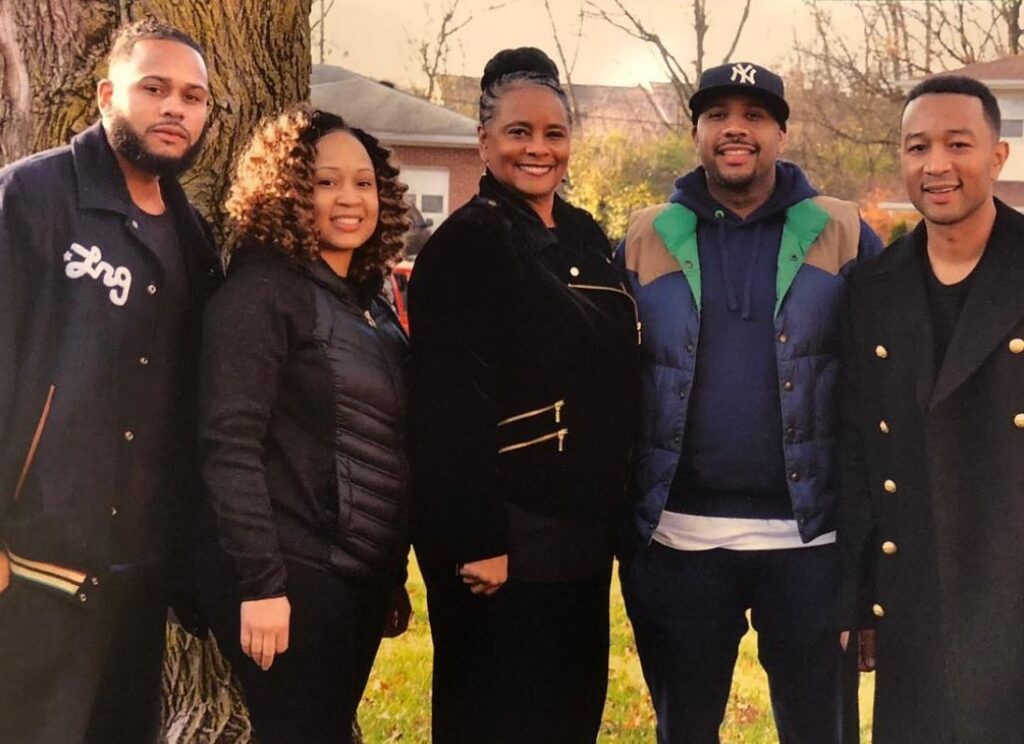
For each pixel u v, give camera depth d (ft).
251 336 8.01
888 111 70.59
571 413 9.15
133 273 7.88
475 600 9.27
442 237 9.05
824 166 72.38
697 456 10.09
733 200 10.39
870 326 9.24
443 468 8.78
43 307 7.59
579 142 79.51
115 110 7.89
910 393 8.98
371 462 8.46
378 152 8.89
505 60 9.70
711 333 10.09
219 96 10.45
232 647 8.34
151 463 8.14
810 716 10.22
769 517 10.07
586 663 9.58
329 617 8.30
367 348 8.48
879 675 9.32
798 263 10.05
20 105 9.95
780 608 10.13
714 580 10.16
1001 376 8.59
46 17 9.91
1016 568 8.56
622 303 9.66
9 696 7.82
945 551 8.77
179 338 8.25
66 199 7.71
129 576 8.13
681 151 79.05
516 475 9.14
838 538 9.55
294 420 8.27
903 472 9.04
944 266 8.99
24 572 7.70
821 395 9.98
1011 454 8.56
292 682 8.27
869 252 10.44
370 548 8.50
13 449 7.57
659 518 10.18
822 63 70.49
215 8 10.39
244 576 7.93
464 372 8.86
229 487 7.91
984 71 61.21
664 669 10.46
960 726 8.75
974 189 8.64
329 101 63.77
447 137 62.69
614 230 74.28
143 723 8.80
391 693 14.75
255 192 8.27
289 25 11.03
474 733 9.34
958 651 8.75
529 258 9.18
